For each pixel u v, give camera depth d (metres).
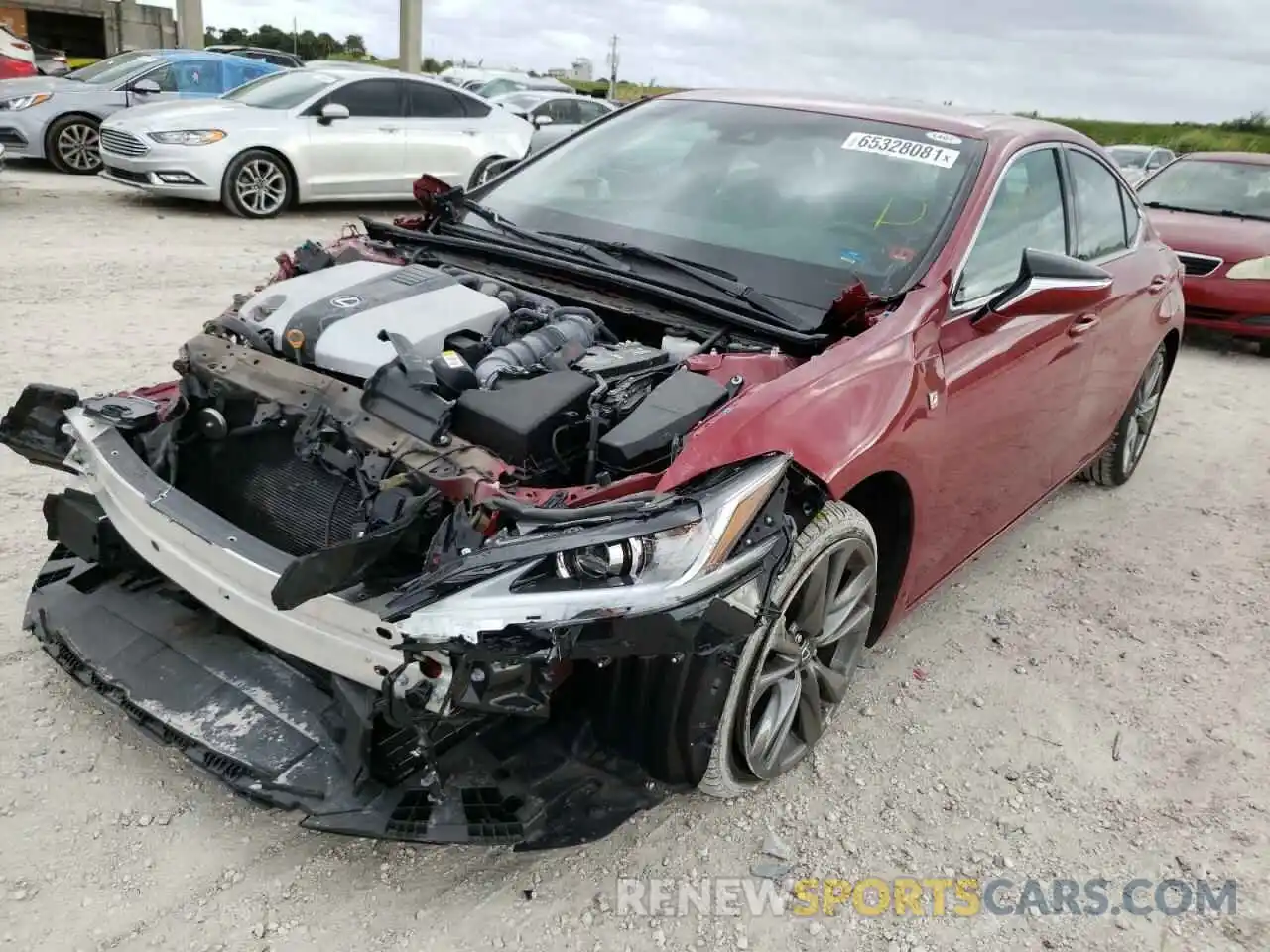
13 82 12.41
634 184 3.68
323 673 2.53
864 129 3.68
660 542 2.14
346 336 2.61
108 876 2.39
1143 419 5.38
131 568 3.00
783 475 2.36
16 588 3.41
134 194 11.38
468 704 2.04
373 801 2.28
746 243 3.30
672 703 2.40
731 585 2.20
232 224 10.23
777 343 2.83
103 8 28.05
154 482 2.66
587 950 2.32
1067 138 4.13
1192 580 4.47
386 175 11.45
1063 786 3.05
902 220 3.28
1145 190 9.88
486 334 2.74
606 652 2.08
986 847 2.78
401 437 2.36
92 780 2.66
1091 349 4.06
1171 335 5.16
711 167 3.65
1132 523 5.05
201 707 2.56
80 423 2.87
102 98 12.38
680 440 2.34
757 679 2.58
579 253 3.33
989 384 3.23
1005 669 3.64
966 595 4.16
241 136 10.39
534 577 2.07
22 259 7.86
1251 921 2.60
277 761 2.39
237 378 2.62
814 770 3.01
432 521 2.29
